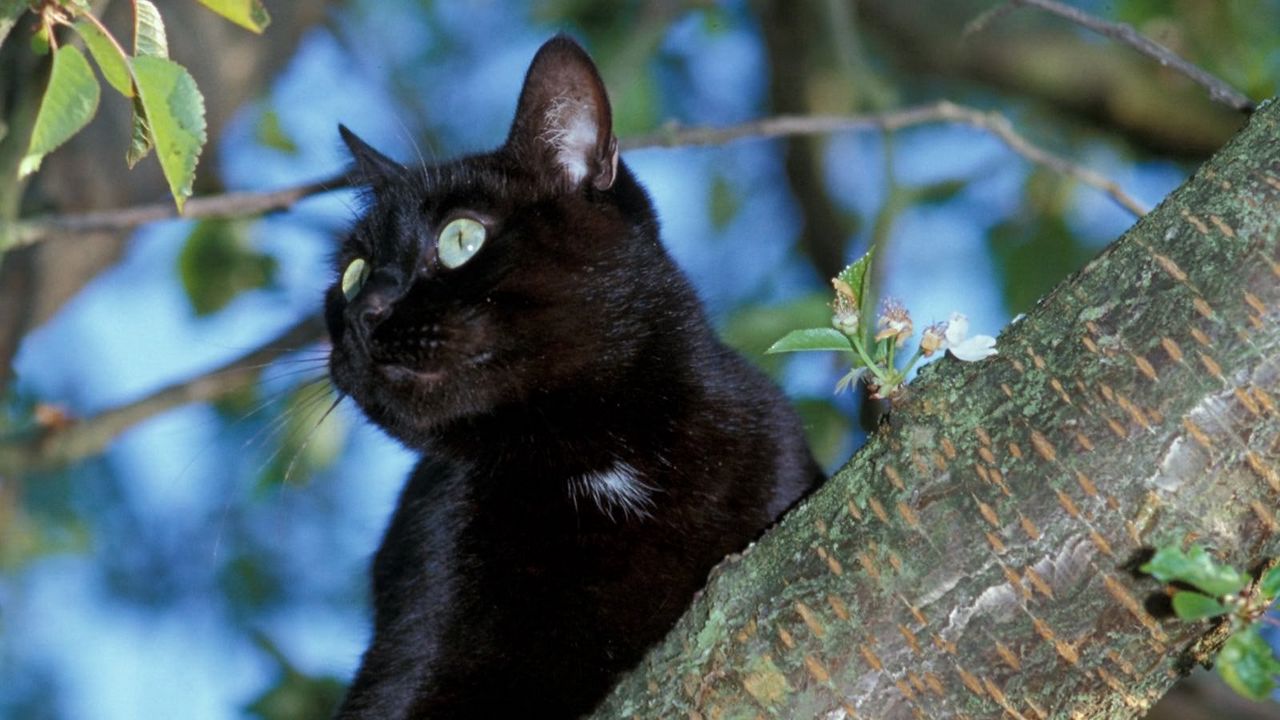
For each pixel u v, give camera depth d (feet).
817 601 8.34
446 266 12.18
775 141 24.13
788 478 12.51
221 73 17.07
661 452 12.10
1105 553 7.84
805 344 8.46
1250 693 7.30
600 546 11.85
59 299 17.43
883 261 16.83
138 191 17.22
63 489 23.80
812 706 8.23
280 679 17.98
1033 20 21.71
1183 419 7.77
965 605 8.03
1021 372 8.17
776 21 22.07
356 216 14.16
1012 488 8.00
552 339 12.01
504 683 11.54
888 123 14.28
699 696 8.52
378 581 14.17
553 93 12.66
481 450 12.29
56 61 7.70
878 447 8.54
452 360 11.82
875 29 22.15
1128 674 8.00
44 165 16.75
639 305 12.39
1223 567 7.24
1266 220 7.83
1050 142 22.65
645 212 12.92
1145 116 21.07
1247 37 18.78
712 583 8.87
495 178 12.56
